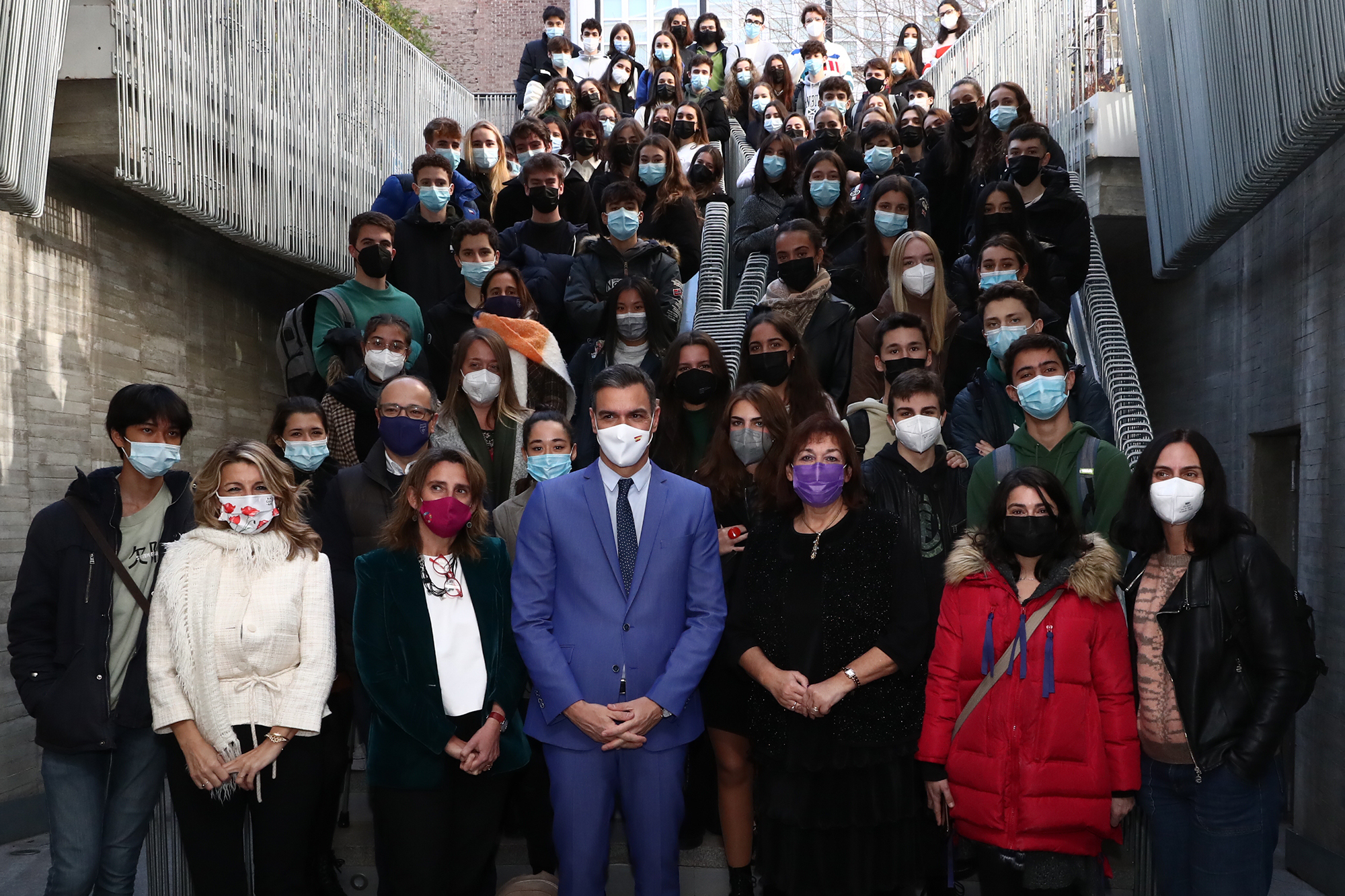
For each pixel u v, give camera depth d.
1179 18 6.65
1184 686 3.55
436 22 21.88
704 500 4.04
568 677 3.80
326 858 4.40
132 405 3.97
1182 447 3.60
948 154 8.45
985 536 3.79
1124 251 9.33
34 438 6.07
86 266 6.62
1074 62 8.76
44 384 6.17
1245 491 6.87
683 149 11.77
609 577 3.95
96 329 6.71
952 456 4.68
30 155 5.12
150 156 6.42
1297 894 5.20
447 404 5.25
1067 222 6.74
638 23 22.14
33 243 6.11
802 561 3.89
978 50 11.42
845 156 9.82
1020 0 10.06
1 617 5.78
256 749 3.77
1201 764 3.49
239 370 8.83
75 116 6.08
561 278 7.21
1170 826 3.64
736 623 3.93
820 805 3.70
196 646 3.75
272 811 3.82
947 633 3.78
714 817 4.50
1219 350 7.41
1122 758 3.56
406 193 8.15
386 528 4.01
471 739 3.83
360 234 6.42
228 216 7.52
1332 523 5.38
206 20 7.20
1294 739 6.02
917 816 3.92
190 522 4.14
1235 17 5.61
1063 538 3.69
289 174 8.66
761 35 15.81
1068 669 3.59
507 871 4.62
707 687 4.14
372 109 10.71
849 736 3.69
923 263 5.87
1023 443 4.48
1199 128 6.32
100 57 6.02
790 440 3.94
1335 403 5.34
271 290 9.54
